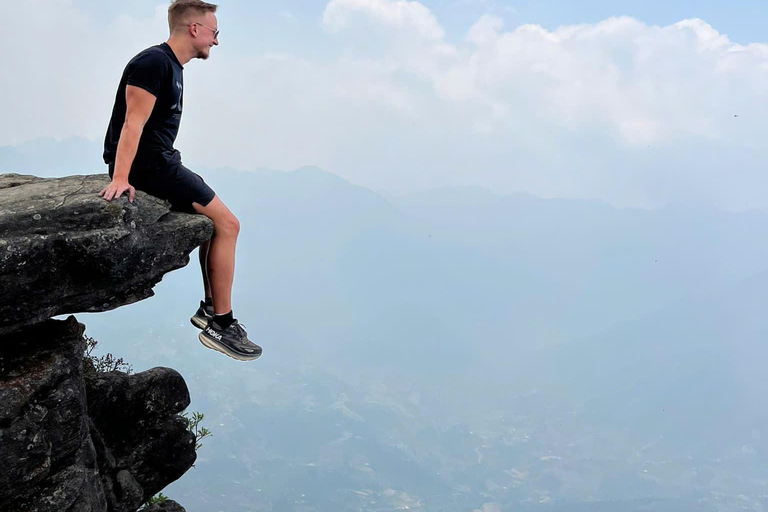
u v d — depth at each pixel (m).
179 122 5.52
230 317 6.04
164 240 5.18
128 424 6.52
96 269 4.74
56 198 4.85
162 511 7.48
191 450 7.14
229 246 5.78
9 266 4.38
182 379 7.02
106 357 7.08
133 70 5.07
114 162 5.49
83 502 5.15
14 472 4.70
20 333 5.15
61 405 5.00
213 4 5.44
